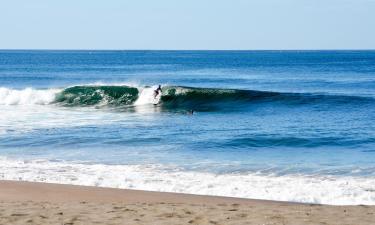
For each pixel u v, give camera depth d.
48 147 29.14
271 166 24.22
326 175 22.17
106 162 24.86
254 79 101.62
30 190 18.75
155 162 24.97
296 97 55.12
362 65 177.25
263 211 14.77
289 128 36.97
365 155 27.34
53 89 59.94
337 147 29.89
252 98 56.34
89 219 13.55
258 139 31.92
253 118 43.75
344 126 37.91
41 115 45.47
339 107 50.53
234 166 24.14
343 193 18.80
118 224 13.02
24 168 23.20
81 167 23.52
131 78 106.69
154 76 114.88
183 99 57.69
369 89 75.12
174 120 42.38
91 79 103.62
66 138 32.06
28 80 100.38
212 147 29.45
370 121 40.62
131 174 22.08
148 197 17.86
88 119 42.62
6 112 47.81
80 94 58.81
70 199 17.38
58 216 13.88
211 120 42.34
